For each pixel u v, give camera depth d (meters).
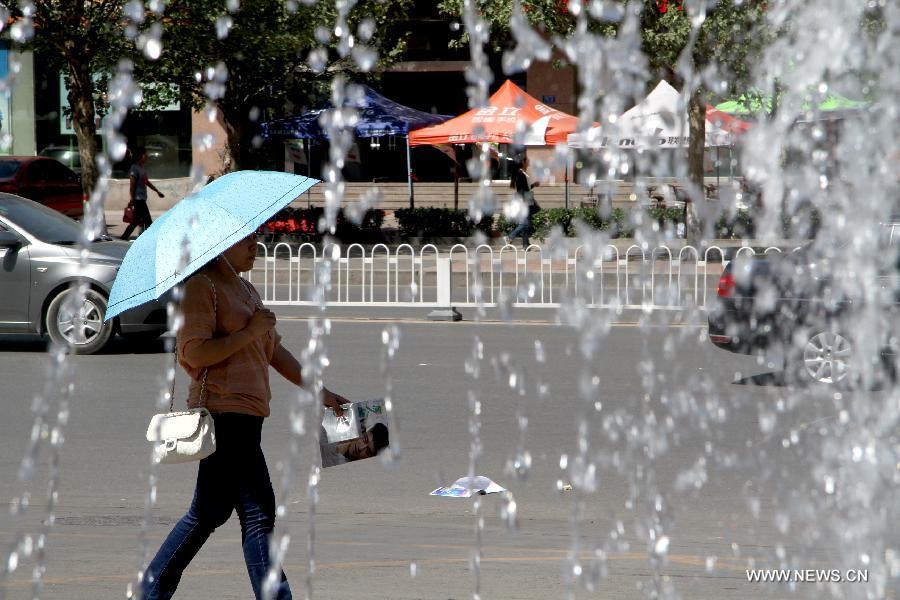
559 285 28.89
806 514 10.16
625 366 18.55
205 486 7.13
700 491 11.13
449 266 25.00
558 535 9.77
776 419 14.16
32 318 19.62
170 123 52.75
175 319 7.10
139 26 35.50
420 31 52.91
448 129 37.41
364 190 50.25
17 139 52.75
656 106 27.97
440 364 18.73
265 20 37.25
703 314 24.22
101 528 10.06
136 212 37.72
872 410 10.07
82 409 15.30
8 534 9.82
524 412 14.97
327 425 7.61
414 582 8.48
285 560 9.05
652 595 8.11
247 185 7.19
